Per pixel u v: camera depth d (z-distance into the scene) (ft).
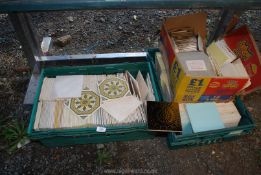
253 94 5.73
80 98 4.46
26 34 4.71
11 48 6.40
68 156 4.55
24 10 3.17
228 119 4.49
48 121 4.09
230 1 3.35
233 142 4.92
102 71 5.06
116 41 6.82
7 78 5.68
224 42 4.78
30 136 3.89
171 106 4.33
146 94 4.56
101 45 6.68
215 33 5.43
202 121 4.35
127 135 4.54
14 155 4.52
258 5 3.44
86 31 7.06
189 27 4.87
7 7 3.09
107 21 7.41
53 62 5.61
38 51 5.48
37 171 4.35
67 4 3.14
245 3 3.41
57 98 4.42
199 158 4.66
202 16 4.59
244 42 4.52
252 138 5.01
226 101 4.67
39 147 4.63
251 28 7.45
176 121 4.17
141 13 7.77
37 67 5.44
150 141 4.83
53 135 3.94
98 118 4.18
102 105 4.35
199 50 4.63
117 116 4.20
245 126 4.24
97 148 4.69
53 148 4.63
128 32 7.09
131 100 4.45
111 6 3.21
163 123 4.12
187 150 4.75
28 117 5.02
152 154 4.66
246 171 4.56
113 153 4.64
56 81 4.68
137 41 6.86
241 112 4.67
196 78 3.83
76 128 4.04
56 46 6.59
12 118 4.99
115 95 4.51
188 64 4.27
